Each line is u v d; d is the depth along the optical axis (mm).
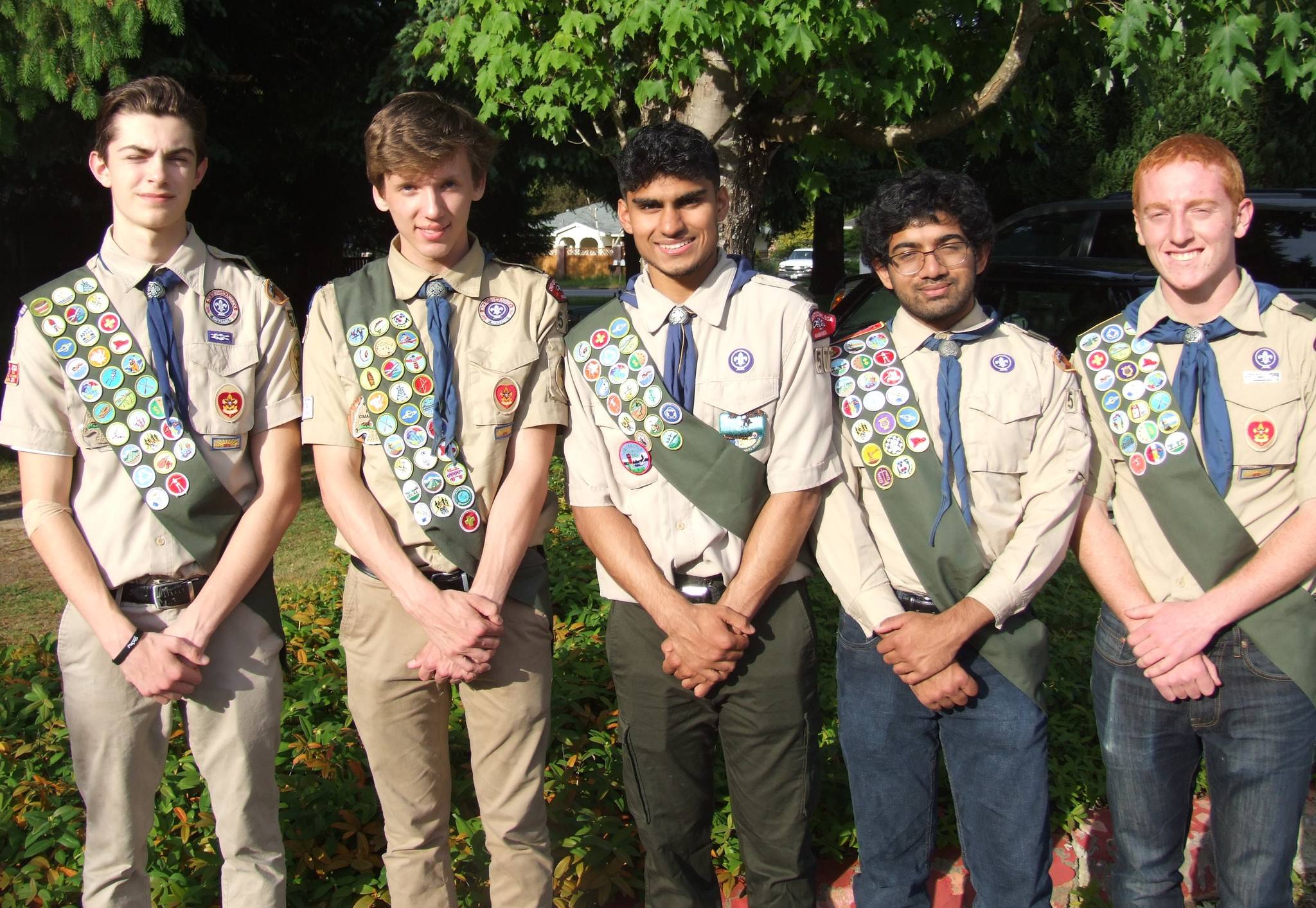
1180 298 2268
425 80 8641
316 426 2328
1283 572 2131
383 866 2850
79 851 2789
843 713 2410
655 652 2334
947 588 2273
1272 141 11109
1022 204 12445
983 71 5719
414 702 2363
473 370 2326
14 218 11414
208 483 2236
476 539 2301
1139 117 11492
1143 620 2230
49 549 2195
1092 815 3260
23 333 2225
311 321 2377
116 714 2230
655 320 2318
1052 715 3693
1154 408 2268
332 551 5754
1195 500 2213
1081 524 2348
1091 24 5312
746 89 5277
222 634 2281
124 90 2215
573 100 4914
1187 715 2250
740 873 2842
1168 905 2324
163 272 2264
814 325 2318
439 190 2268
